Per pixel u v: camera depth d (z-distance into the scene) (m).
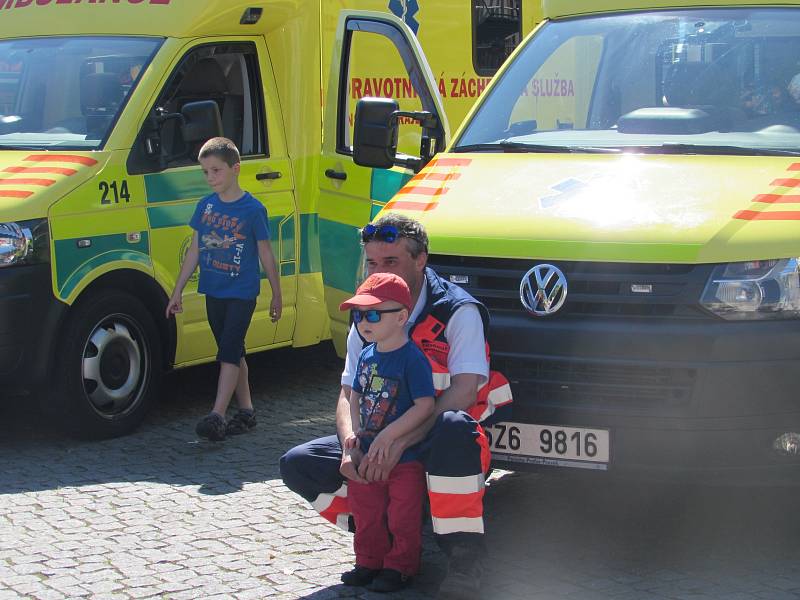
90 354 6.78
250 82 7.80
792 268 4.70
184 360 7.40
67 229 6.61
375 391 4.55
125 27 7.51
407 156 7.09
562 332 4.81
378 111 6.34
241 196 6.84
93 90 7.24
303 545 5.19
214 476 6.19
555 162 5.57
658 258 4.74
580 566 4.95
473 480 4.45
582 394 4.80
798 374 4.62
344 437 4.62
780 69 5.90
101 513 5.59
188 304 7.33
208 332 7.50
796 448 4.65
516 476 6.18
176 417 7.41
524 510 5.66
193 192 7.33
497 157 5.77
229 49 7.68
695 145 5.61
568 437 4.81
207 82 7.56
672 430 4.66
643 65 6.13
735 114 5.81
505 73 6.44
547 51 6.39
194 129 7.06
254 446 6.76
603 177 5.31
